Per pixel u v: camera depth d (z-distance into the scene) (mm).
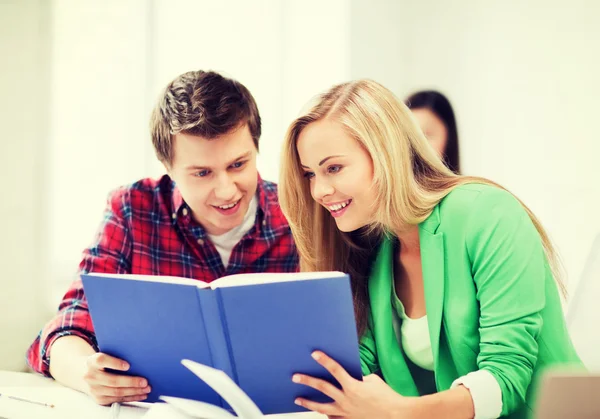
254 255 1508
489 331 1027
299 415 1041
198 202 1353
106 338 1072
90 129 2434
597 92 2059
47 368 1292
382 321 1227
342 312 911
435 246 1129
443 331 1147
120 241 1485
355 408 927
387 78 2527
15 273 2238
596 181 2045
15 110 2234
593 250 1348
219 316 910
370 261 1269
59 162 2402
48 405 1093
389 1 2527
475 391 954
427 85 2486
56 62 2393
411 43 2520
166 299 977
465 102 2398
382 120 1093
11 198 2232
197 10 2500
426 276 1140
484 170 2346
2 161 2217
